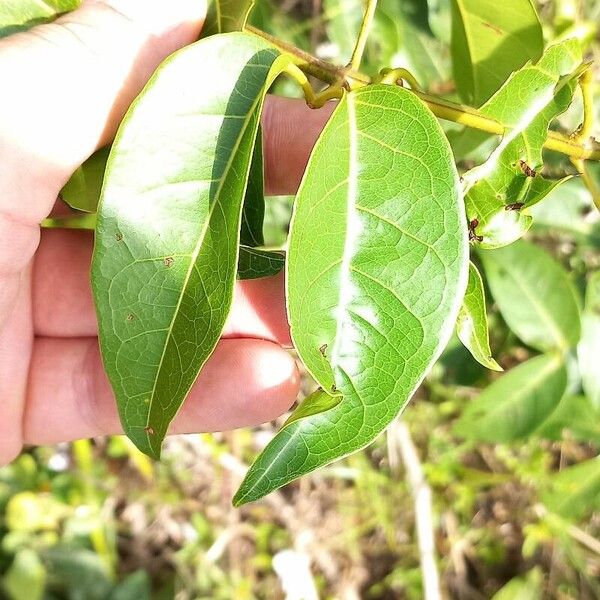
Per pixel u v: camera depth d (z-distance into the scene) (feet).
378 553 1.20
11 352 0.66
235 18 0.45
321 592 1.20
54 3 0.47
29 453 1.11
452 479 1.18
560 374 0.90
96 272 0.38
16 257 0.53
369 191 0.38
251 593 1.18
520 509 1.19
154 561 1.17
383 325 0.38
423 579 1.14
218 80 0.38
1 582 1.03
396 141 0.38
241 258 0.48
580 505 1.04
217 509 1.18
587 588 1.19
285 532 1.20
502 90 0.45
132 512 1.16
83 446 1.09
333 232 0.38
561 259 1.04
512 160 0.46
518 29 0.57
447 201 0.38
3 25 0.47
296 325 0.36
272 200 1.01
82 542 1.10
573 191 0.91
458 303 0.38
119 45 0.46
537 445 1.17
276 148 0.68
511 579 1.19
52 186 0.50
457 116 0.45
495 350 1.03
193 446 1.16
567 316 0.89
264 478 0.38
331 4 0.92
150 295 0.39
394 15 0.90
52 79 0.45
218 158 0.38
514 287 0.89
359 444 0.39
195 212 0.38
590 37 0.63
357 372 0.39
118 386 0.39
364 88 0.39
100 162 0.50
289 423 0.37
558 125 0.88
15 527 1.06
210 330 0.38
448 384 1.10
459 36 0.61
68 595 1.07
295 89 0.97
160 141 0.37
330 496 1.21
